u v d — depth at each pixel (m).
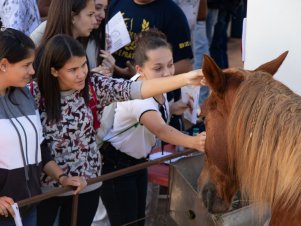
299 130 1.80
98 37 3.52
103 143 3.10
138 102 2.87
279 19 3.11
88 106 2.72
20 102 2.45
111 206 3.18
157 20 3.92
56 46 2.55
